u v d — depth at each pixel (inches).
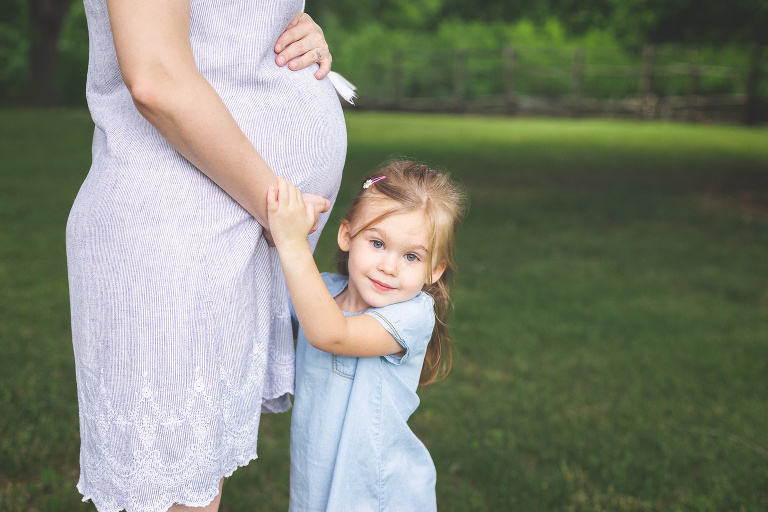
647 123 830.5
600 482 111.9
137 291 46.0
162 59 42.1
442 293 67.8
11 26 860.6
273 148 50.4
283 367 58.6
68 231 47.9
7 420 111.9
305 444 61.4
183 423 47.6
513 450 118.2
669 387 148.0
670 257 253.4
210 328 47.5
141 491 47.8
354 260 60.8
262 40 49.5
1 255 206.1
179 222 46.6
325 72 55.1
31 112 684.1
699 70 848.3
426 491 64.3
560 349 166.6
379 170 64.1
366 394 60.1
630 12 515.5
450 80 964.6
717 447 123.1
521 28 1000.9
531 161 479.5
